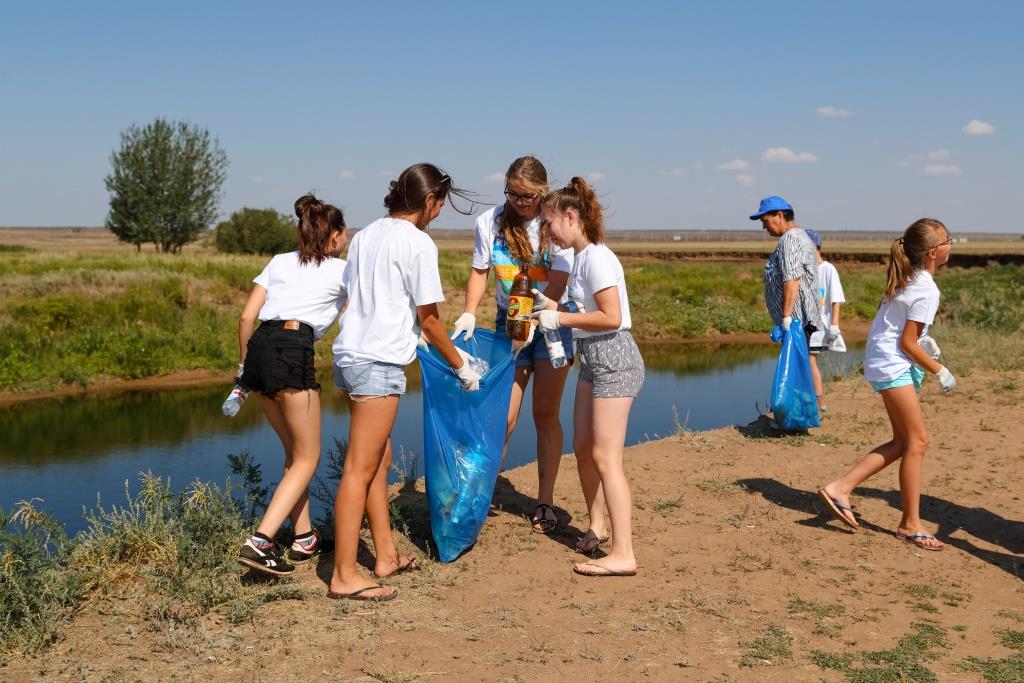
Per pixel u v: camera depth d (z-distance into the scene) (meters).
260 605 4.05
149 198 53.50
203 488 4.92
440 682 3.30
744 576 4.52
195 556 4.29
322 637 3.71
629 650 3.61
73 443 10.02
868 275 42.91
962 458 6.96
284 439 4.55
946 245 4.88
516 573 4.54
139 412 12.42
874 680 3.36
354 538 4.13
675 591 4.30
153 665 3.46
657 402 12.64
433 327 4.21
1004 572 4.64
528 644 3.66
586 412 4.82
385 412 4.09
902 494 5.13
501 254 5.20
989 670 3.45
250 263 27.56
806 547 4.99
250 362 4.21
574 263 4.45
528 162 4.95
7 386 14.35
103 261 27.14
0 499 7.43
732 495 6.06
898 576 4.57
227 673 3.38
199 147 54.72
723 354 20.53
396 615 3.95
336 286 4.34
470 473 4.73
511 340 5.20
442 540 4.68
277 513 4.11
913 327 4.92
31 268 24.28
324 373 16.41
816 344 8.12
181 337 17.50
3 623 3.70
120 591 4.23
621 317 4.33
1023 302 20.00
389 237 4.10
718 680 3.35
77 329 17.11
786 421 7.81
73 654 3.58
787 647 3.66
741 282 32.03
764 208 8.05
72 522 6.71
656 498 5.98
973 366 11.53
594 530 4.93
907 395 4.99
